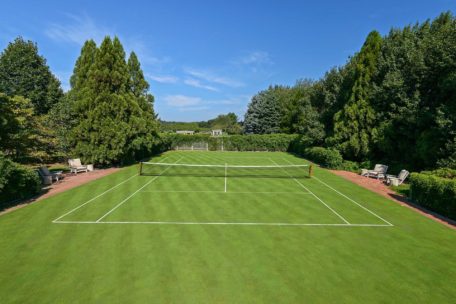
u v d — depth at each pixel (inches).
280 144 1963.6
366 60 989.2
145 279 281.6
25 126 799.7
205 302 246.8
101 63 1013.2
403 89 811.4
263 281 280.1
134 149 1165.1
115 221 450.0
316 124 1253.7
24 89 1277.1
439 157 655.1
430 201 528.1
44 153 869.8
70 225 430.9
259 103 2736.2
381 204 564.1
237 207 534.6
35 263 312.3
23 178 565.6
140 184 742.5
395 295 259.9
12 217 466.3
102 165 1082.7
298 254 339.6
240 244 366.0
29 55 1315.2
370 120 964.0
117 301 246.8
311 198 607.5
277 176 887.1
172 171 984.9
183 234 398.0
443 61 679.7
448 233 411.8
